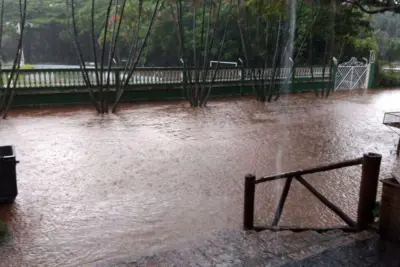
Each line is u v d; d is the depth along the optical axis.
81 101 12.55
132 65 12.31
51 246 3.85
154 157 7.06
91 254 3.68
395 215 3.21
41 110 11.55
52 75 12.04
